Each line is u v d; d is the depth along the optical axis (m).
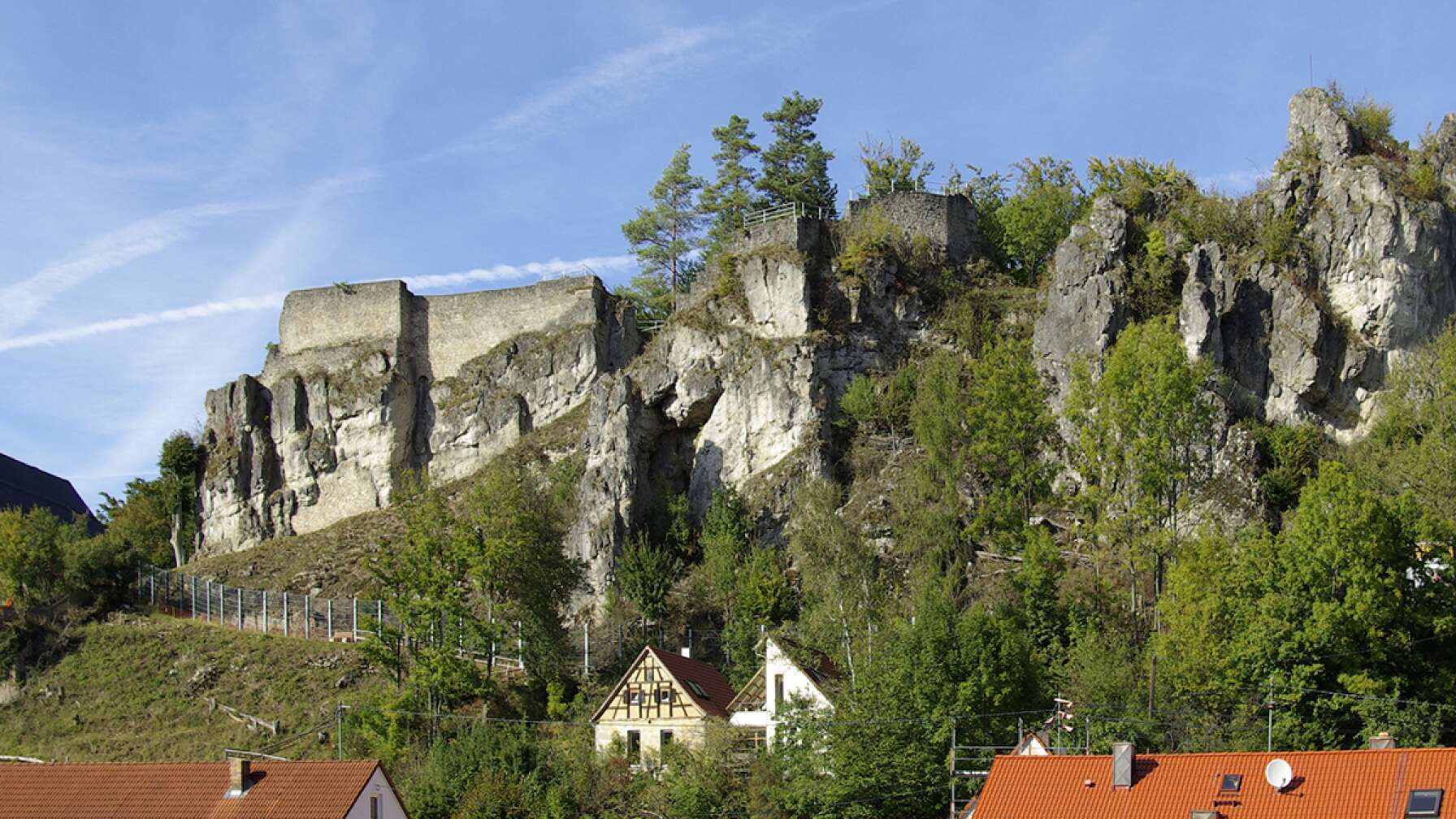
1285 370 91.31
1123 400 84.50
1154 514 80.88
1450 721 65.38
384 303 117.88
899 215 107.12
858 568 81.38
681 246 122.75
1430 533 72.44
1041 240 109.00
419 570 86.62
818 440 96.12
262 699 89.50
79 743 87.75
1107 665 69.56
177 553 117.81
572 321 113.38
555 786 70.69
